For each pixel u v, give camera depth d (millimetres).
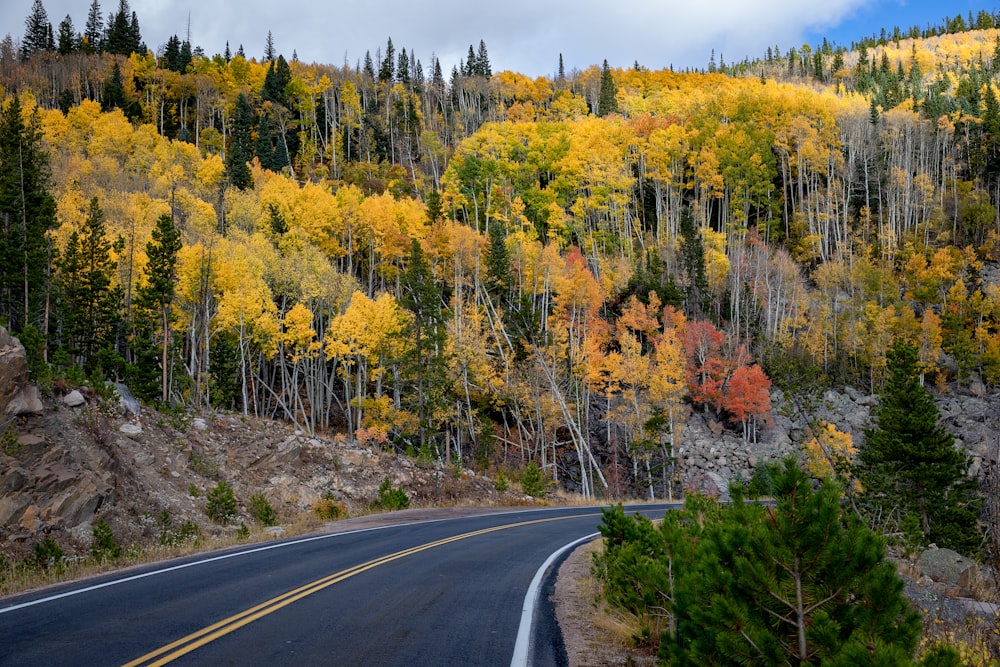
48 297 38844
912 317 57562
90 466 16312
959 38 184250
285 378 51250
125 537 15328
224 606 7875
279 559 12375
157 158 70062
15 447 14492
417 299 37750
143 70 118000
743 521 5188
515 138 81062
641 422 45656
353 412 51812
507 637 6746
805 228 79438
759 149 80125
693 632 4746
